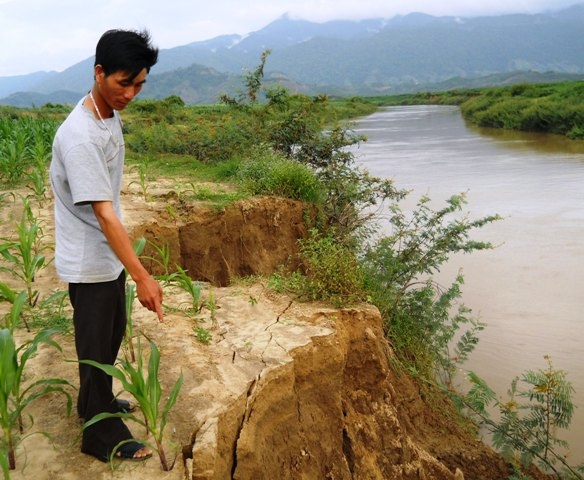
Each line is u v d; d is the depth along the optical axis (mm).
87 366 3375
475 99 63625
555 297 11219
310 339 5215
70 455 3572
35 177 9820
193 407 4117
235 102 16109
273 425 4750
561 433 7496
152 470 3475
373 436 5793
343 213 10867
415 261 9047
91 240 3225
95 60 3020
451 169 24891
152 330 5234
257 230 10031
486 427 7723
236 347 5043
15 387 3473
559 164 25297
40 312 5430
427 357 8055
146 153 17297
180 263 8977
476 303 11109
